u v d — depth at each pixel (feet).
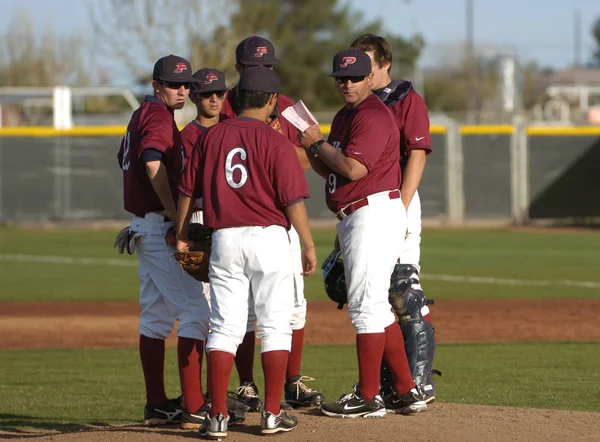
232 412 66.08
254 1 495.41
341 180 65.31
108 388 96.48
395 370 68.18
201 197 63.57
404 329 71.46
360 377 66.54
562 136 328.08
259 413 73.31
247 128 60.44
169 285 67.67
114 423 77.00
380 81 72.23
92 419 80.02
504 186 329.72
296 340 77.05
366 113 63.82
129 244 68.74
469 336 132.05
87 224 326.85
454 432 62.34
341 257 69.31
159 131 65.62
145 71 425.28
